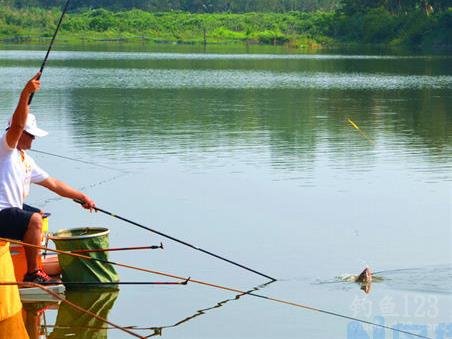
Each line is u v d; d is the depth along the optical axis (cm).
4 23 12250
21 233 967
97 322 891
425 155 1897
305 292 985
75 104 3030
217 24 12850
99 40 12088
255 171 1697
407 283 1012
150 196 1470
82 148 1986
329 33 11712
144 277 1038
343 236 1215
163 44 11469
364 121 2569
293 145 2039
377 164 1778
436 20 9769
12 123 944
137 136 2184
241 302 950
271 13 14050
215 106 3012
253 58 7338
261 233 1230
